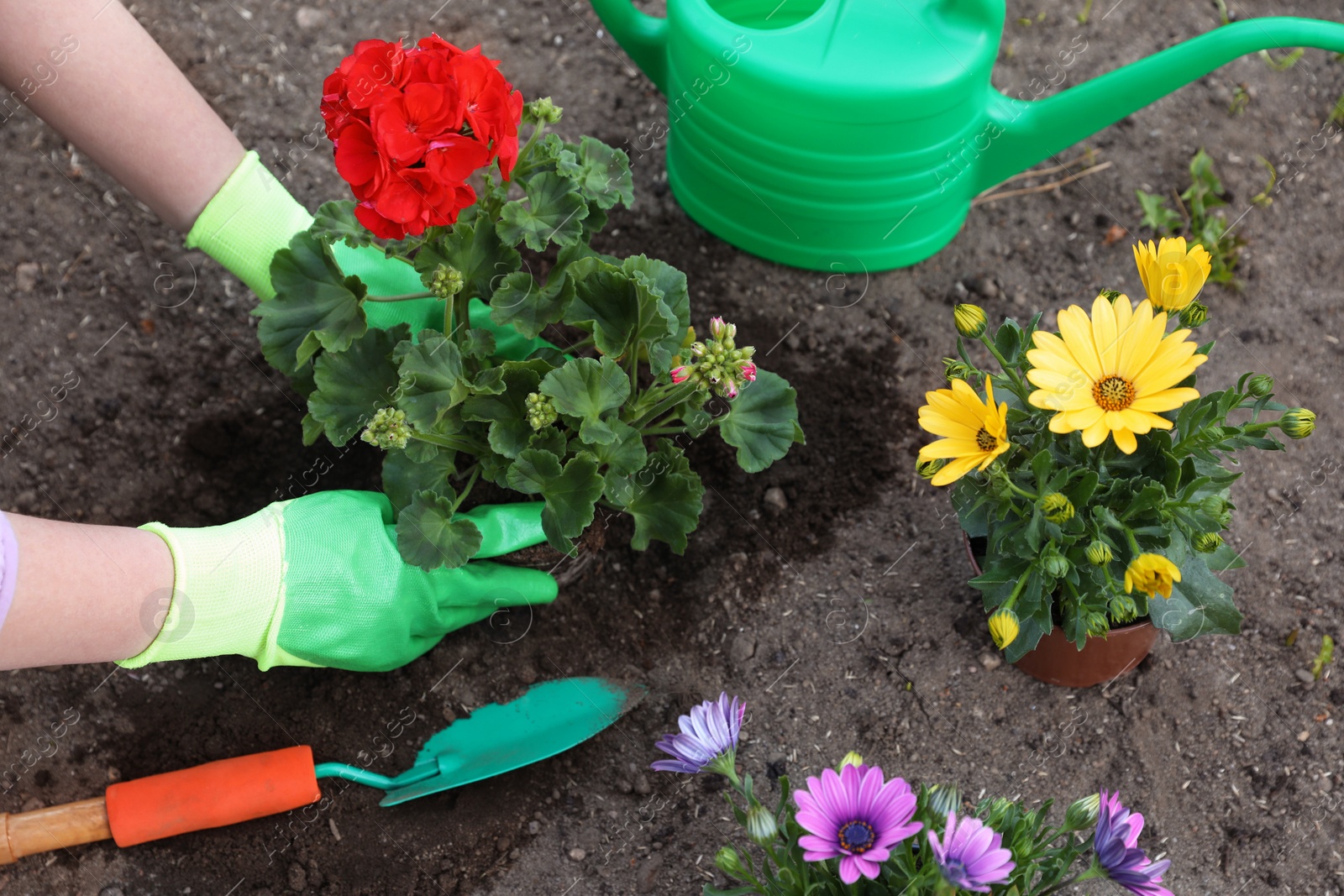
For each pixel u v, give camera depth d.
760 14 1.18
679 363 0.98
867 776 0.87
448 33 1.27
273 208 1.05
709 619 1.09
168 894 1.03
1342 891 1.03
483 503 1.07
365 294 1.00
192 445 1.13
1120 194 1.22
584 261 0.98
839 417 1.14
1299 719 1.06
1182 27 1.29
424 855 1.04
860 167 1.10
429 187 0.90
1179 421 0.95
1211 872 1.03
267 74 1.24
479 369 1.00
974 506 0.96
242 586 0.98
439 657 1.08
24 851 1.01
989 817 0.91
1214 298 1.19
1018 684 1.07
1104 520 0.94
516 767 1.04
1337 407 1.15
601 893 1.03
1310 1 1.29
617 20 1.15
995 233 1.21
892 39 1.07
